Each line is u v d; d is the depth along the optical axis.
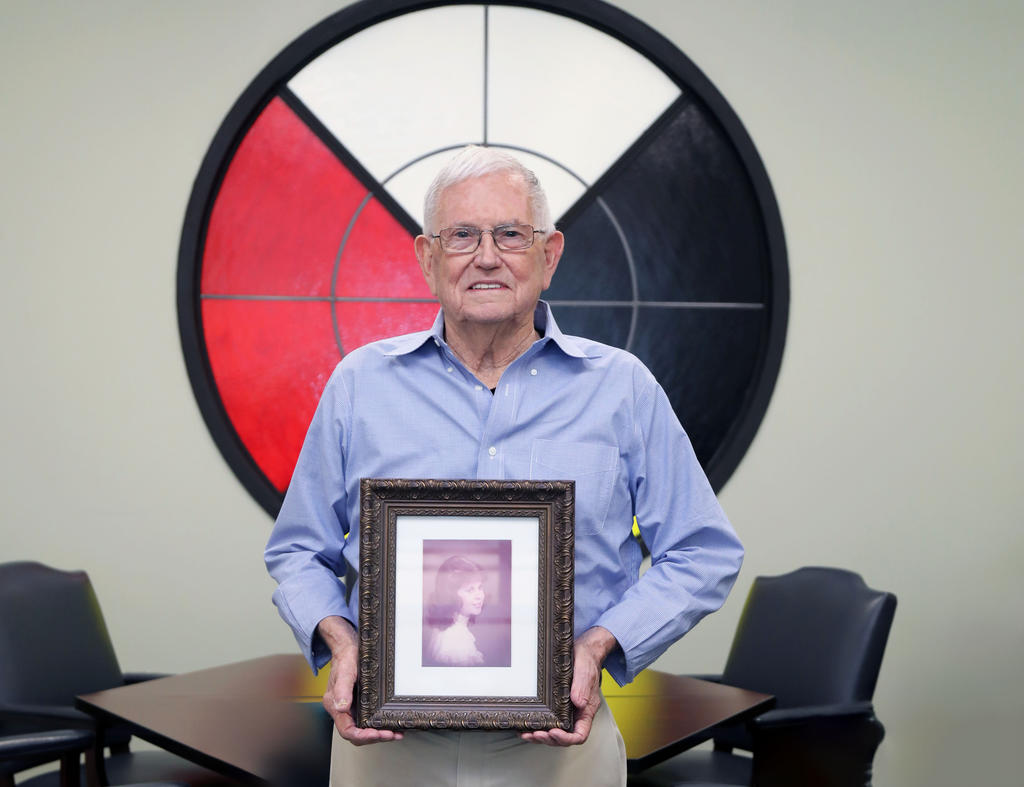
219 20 3.47
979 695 3.52
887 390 3.55
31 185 3.43
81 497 3.41
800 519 3.52
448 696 1.25
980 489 3.55
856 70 3.57
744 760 2.73
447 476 1.39
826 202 3.55
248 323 3.49
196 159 3.46
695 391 3.55
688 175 3.57
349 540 1.45
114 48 3.46
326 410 1.47
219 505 3.43
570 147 3.55
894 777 3.50
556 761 1.34
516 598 1.28
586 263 3.54
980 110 3.58
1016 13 3.59
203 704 2.24
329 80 3.51
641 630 1.34
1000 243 3.58
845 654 2.56
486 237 1.36
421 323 3.50
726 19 3.55
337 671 1.27
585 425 1.41
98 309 3.42
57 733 2.12
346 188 3.51
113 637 3.40
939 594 3.53
